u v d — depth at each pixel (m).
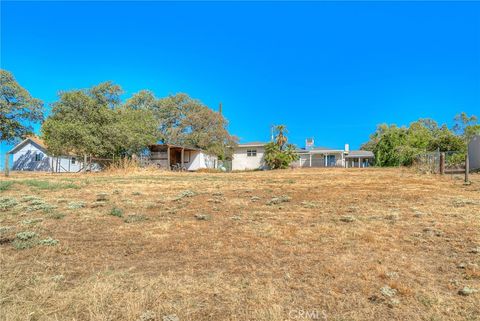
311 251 4.14
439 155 16.42
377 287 3.12
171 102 39.34
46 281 3.25
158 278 3.34
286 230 5.12
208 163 36.69
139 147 27.06
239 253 4.10
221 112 40.75
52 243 4.45
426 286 3.12
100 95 26.73
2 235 4.84
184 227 5.37
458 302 2.82
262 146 39.31
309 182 12.05
